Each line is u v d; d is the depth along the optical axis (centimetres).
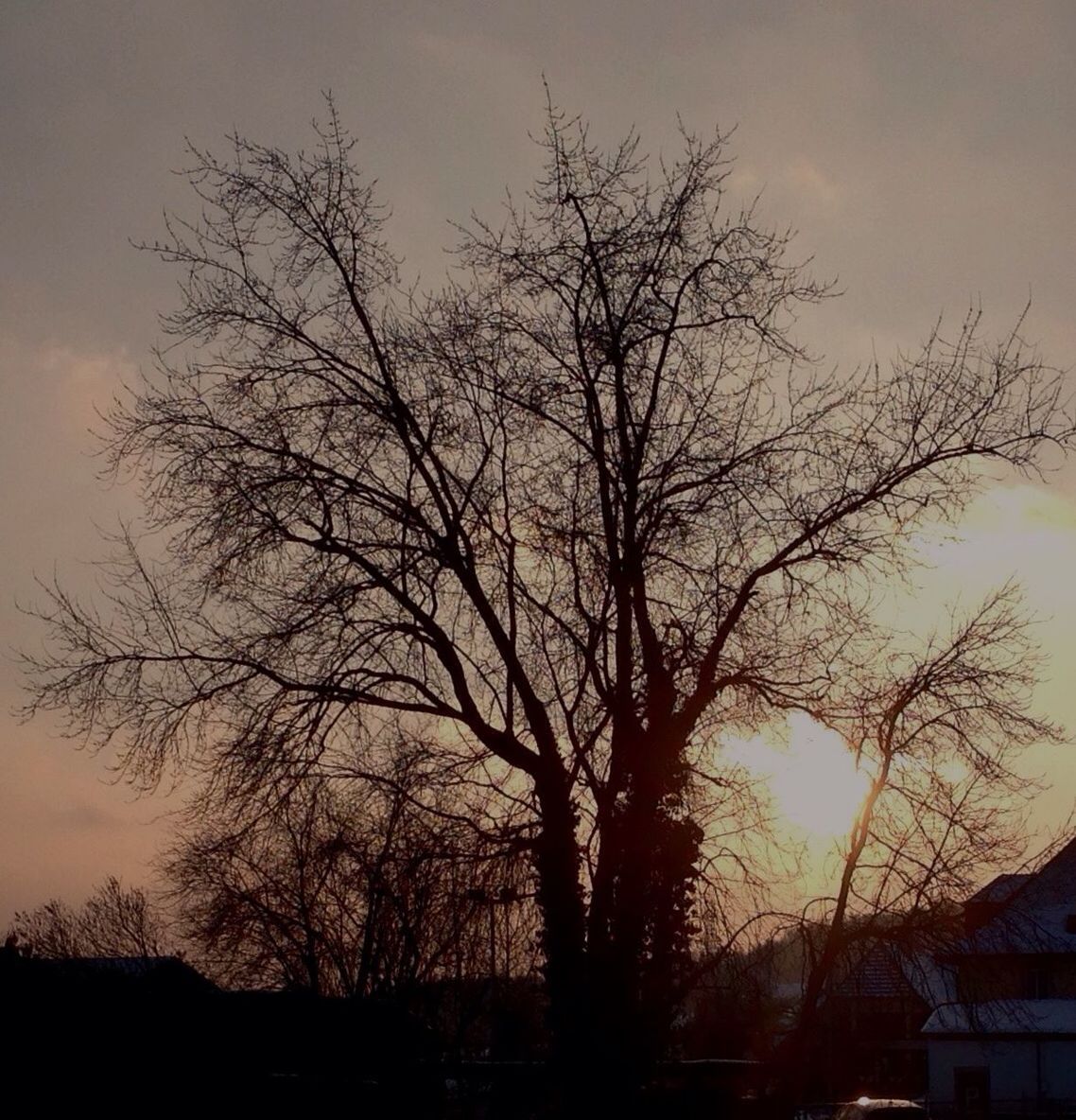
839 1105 3662
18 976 2284
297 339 2066
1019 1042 5209
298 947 2512
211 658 1995
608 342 2003
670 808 1986
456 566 1994
